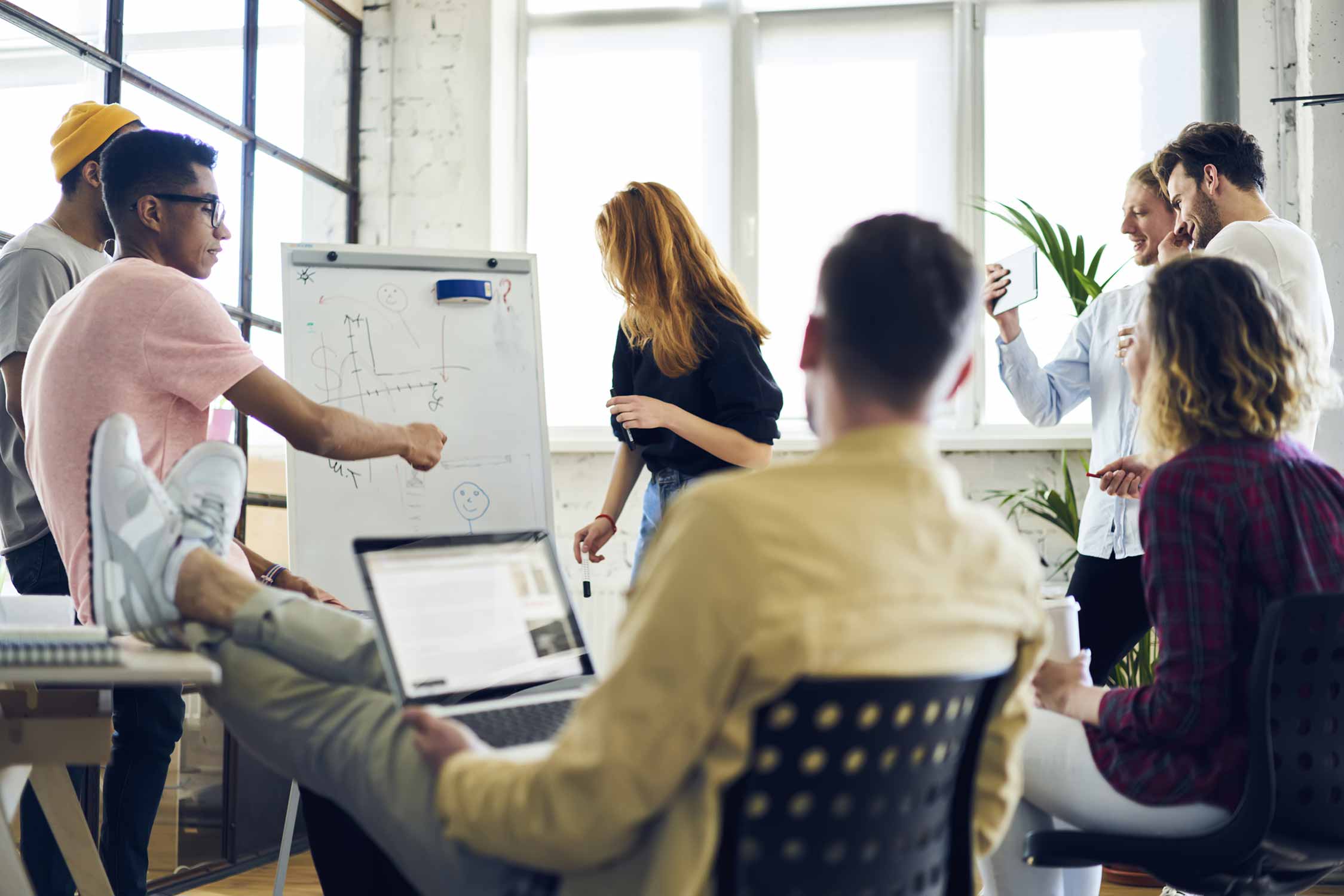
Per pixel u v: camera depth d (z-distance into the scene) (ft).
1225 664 4.50
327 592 7.93
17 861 4.85
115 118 7.60
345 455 6.40
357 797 3.95
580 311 14.33
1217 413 4.68
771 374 7.84
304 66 12.55
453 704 4.09
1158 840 4.63
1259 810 4.36
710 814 2.85
